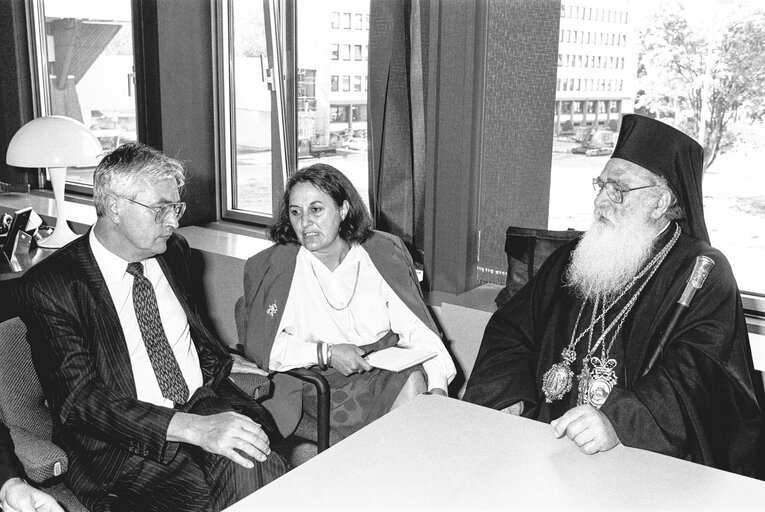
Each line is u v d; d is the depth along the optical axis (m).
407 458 1.50
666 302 1.98
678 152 2.03
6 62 4.77
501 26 2.83
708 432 1.84
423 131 3.02
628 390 1.79
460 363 2.91
